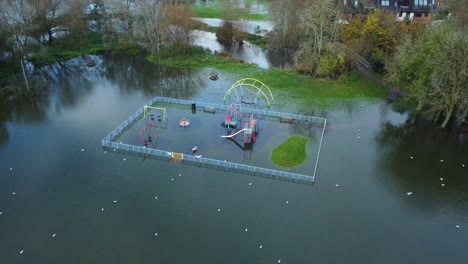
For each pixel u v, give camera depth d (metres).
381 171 63.59
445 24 75.81
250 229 52.44
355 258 48.75
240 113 78.44
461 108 71.19
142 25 107.19
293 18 109.50
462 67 67.19
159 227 52.62
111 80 95.44
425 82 72.31
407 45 77.00
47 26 106.69
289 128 74.62
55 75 97.38
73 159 65.56
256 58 109.81
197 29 123.12
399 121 77.38
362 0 117.81
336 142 70.56
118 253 48.97
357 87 89.88
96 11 115.62
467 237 52.16
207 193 58.47
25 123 76.06
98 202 56.75
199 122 76.31
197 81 94.19
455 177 62.94
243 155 66.69
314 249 49.75
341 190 59.41
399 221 54.25
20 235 51.50
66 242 50.53
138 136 71.56
